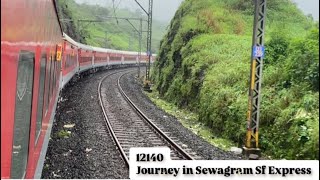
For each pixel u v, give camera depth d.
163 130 16.55
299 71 13.52
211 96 18.83
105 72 52.66
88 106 22.02
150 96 31.06
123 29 112.75
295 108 12.38
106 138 14.59
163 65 35.16
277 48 17.73
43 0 6.41
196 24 30.91
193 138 15.43
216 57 23.02
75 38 62.62
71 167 10.73
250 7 35.97
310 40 13.74
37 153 6.54
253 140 12.80
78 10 101.31
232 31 30.84
